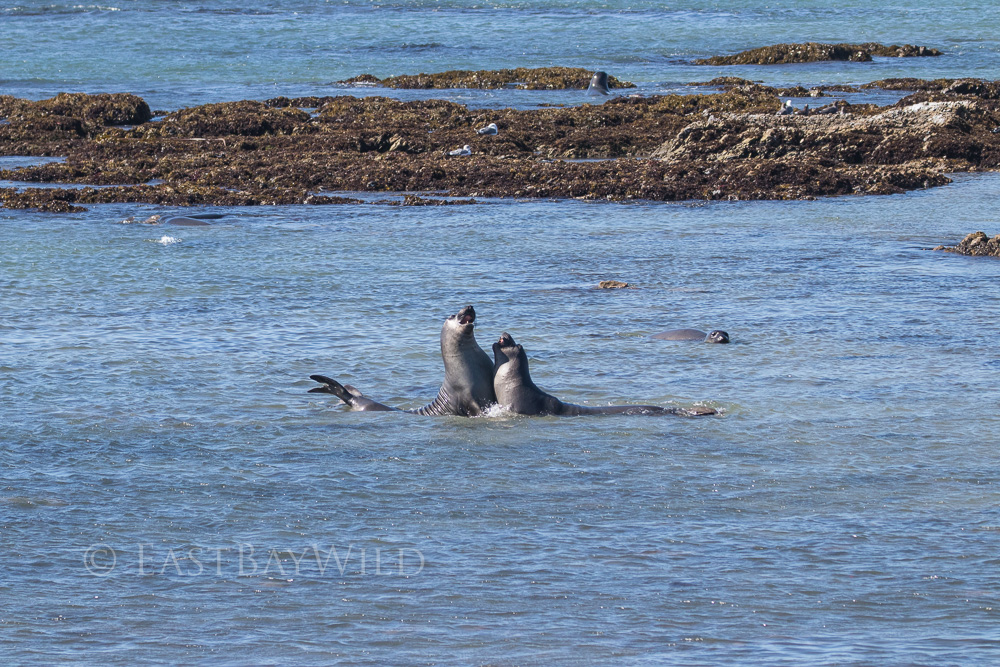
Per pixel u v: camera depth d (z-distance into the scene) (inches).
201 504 1365.7
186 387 1931.6
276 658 954.7
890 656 949.8
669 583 1125.1
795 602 1077.8
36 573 1149.1
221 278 2945.4
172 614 1050.1
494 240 3572.8
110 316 2493.8
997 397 1854.1
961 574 1145.4
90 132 6540.4
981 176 4923.7
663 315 2518.5
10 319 2455.7
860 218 3973.9
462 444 1615.4
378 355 2164.1
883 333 2338.8
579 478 1464.1
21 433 1657.2
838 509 1344.7
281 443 1624.0
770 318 2482.8
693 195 4480.8
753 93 7529.5
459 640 991.0
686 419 1737.2
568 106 7332.7
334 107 6914.4
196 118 6407.5
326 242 3531.0
